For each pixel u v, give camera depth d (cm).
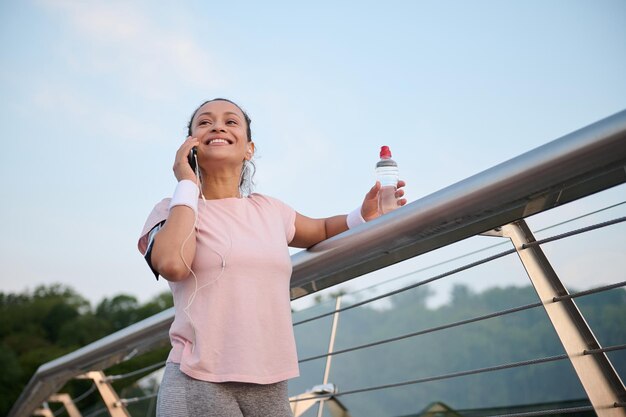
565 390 199
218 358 153
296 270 181
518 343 215
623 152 104
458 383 228
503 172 120
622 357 184
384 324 254
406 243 152
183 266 155
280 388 158
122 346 261
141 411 332
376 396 246
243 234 166
